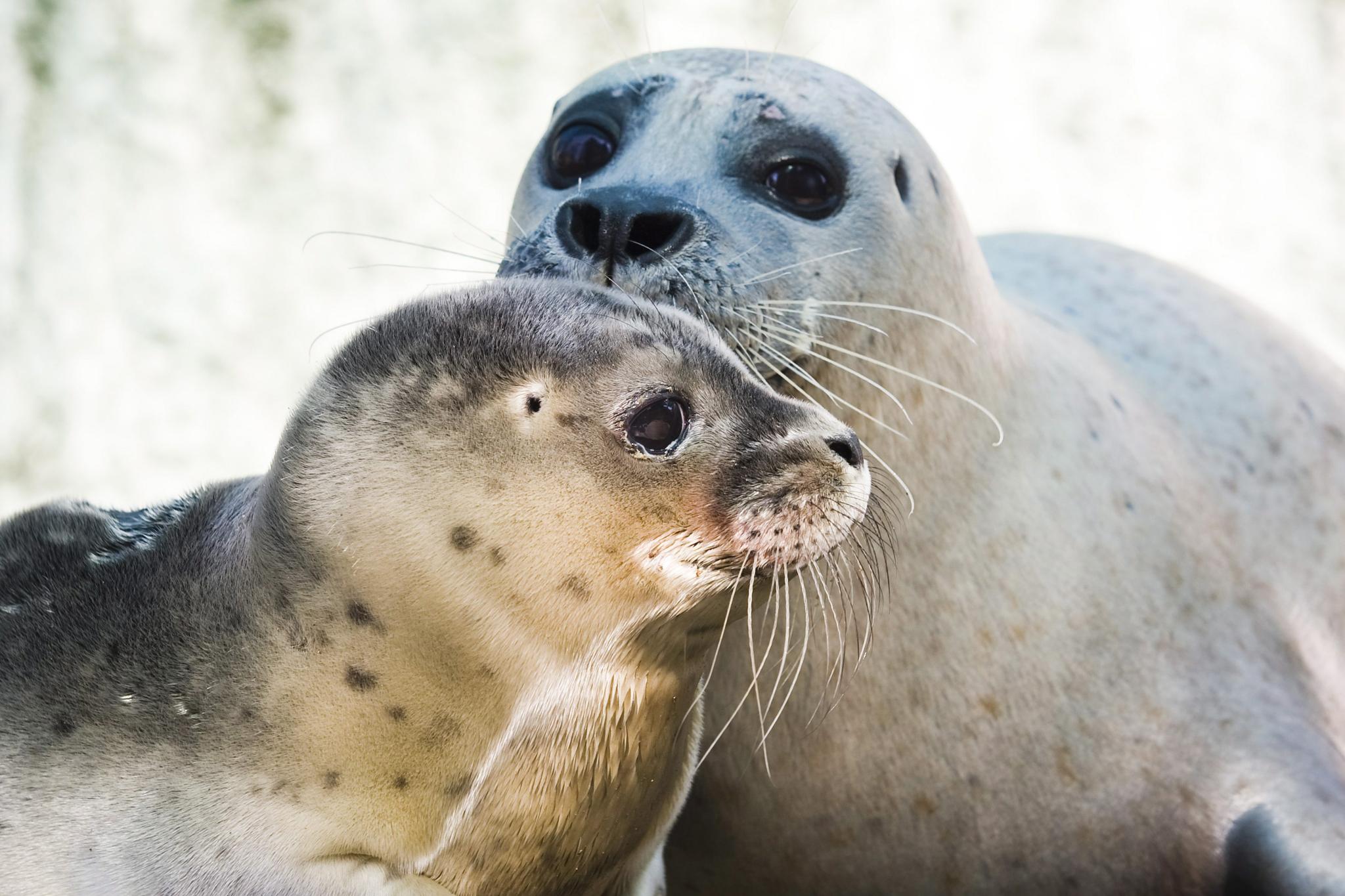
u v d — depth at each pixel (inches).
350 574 533.3
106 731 539.2
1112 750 737.6
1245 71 1489.9
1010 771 733.9
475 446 532.7
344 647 536.4
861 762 729.0
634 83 725.3
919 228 719.7
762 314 643.5
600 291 570.6
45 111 1517.0
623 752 558.3
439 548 530.9
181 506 613.3
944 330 730.2
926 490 729.0
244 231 1520.7
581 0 1544.0
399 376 539.8
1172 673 756.0
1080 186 1485.0
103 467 1471.5
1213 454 863.7
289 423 553.9
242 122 1536.7
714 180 681.6
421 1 1551.4
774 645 715.4
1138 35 1501.0
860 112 720.3
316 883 512.4
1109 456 796.0
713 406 544.1
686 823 758.5
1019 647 736.3
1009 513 748.6
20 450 1467.8
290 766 532.7
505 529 531.2
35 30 1518.2
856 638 714.8
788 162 692.1
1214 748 740.0
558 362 538.0
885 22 1519.4
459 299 555.2
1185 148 1481.3
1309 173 1469.0
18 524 603.8
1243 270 1454.2
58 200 1505.9
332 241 1520.7
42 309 1491.1
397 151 1535.4
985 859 741.3
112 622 559.8
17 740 542.3
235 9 1541.6
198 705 538.6
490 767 542.3
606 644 542.9
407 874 532.7
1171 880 736.3
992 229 1481.3
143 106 1529.3
